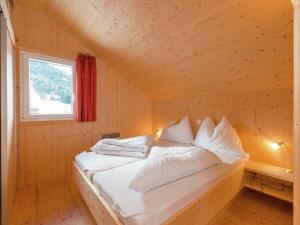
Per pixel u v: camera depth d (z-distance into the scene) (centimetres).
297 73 75
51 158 261
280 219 169
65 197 211
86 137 296
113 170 159
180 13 163
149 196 112
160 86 317
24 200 203
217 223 162
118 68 318
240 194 212
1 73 148
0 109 147
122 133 343
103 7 196
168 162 133
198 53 202
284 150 199
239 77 213
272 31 145
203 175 144
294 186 78
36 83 251
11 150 186
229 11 143
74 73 281
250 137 229
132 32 213
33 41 241
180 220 108
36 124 247
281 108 200
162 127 367
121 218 102
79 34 267
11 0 210
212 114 272
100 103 312
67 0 211
